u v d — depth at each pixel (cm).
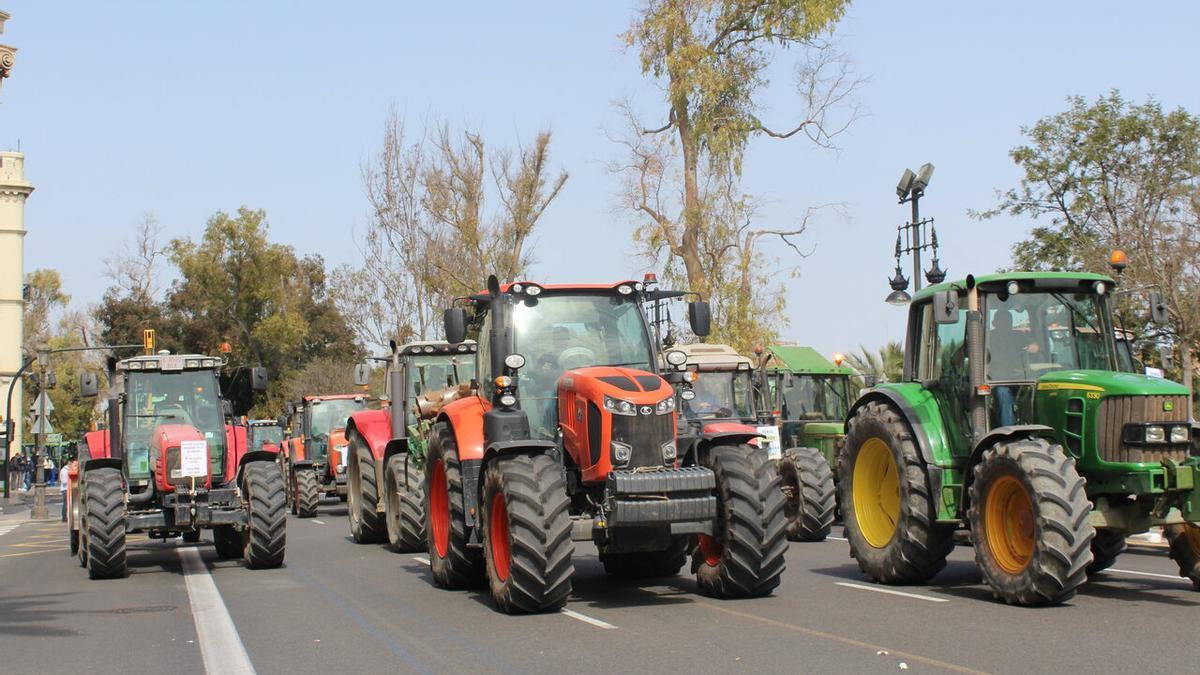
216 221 6431
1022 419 1055
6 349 5831
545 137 3494
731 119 3111
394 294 3550
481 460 1125
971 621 891
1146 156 2636
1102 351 1089
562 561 980
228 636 948
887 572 1124
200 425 1557
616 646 833
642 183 3144
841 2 3062
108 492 1422
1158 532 1516
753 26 3156
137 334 6425
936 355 1122
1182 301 2166
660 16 3098
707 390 1842
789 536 1633
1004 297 1077
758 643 824
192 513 1431
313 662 822
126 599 1220
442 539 1241
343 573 1395
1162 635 812
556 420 1091
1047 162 2786
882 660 750
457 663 794
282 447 3088
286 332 6234
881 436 1147
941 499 1072
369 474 1819
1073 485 927
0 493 5056
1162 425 945
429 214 3522
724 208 3100
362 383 1952
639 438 1004
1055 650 764
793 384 2030
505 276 3472
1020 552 973
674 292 1170
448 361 1888
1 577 1508
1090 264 2383
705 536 1092
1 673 824
